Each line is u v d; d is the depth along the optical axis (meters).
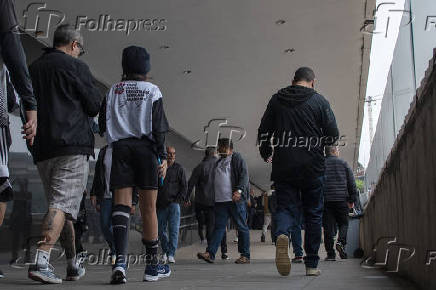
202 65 24.20
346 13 18.98
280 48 22.48
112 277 7.24
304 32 20.73
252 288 6.59
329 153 15.62
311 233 8.58
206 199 17.61
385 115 12.52
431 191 5.67
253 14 18.80
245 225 14.79
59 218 7.04
